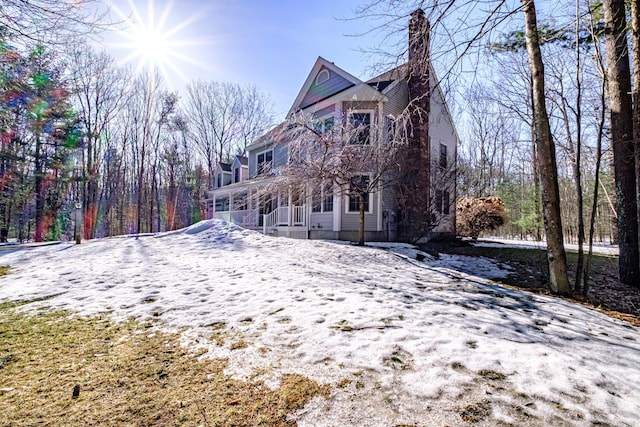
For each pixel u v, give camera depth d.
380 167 9.25
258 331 3.20
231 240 9.36
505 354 2.73
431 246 10.56
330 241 10.48
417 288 5.14
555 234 5.28
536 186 16.23
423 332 3.17
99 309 3.92
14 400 2.03
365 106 11.69
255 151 17.02
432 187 11.13
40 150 17.34
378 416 1.90
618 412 1.98
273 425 1.82
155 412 1.93
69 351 2.78
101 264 6.54
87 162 20.52
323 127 9.48
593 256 9.70
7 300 4.33
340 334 3.10
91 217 21.61
